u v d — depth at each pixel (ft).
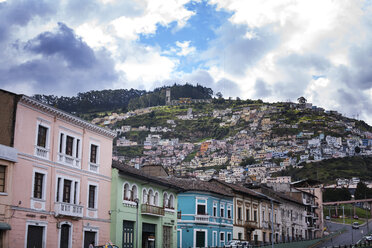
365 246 243.19
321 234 383.65
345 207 654.53
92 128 145.69
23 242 113.19
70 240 131.13
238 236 238.68
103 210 148.15
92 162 146.41
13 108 114.11
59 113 129.49
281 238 291.17
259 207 266.36
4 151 107.86
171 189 190.39
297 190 348.18
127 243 156.15
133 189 164.35
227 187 238.89
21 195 113.70
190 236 207.41
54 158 127.34
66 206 128.88
